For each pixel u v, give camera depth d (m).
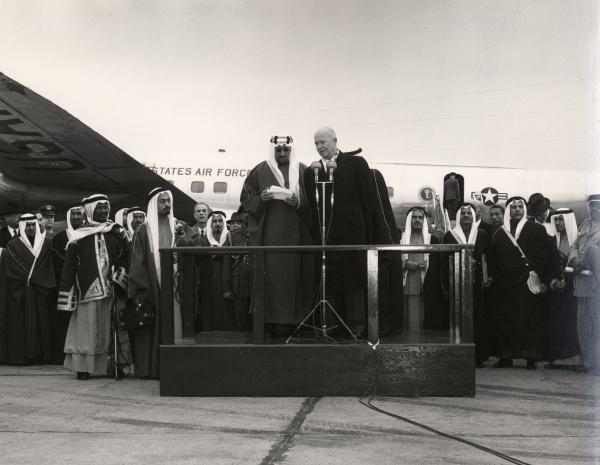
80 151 16.95
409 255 8.05
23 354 8.48
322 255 6.18
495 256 7.99
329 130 6.43
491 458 3.96
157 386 6.49
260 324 5.79
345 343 5.84
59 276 8.72
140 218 8.67
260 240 6.52
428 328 7.98
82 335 6.91
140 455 4.08
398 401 5.54
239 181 17.69
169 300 5.86
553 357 7.83
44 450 4.21
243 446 4.25
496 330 7.95
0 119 15.74
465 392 5.68
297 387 5.69
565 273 7.88
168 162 17.98
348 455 4.04
